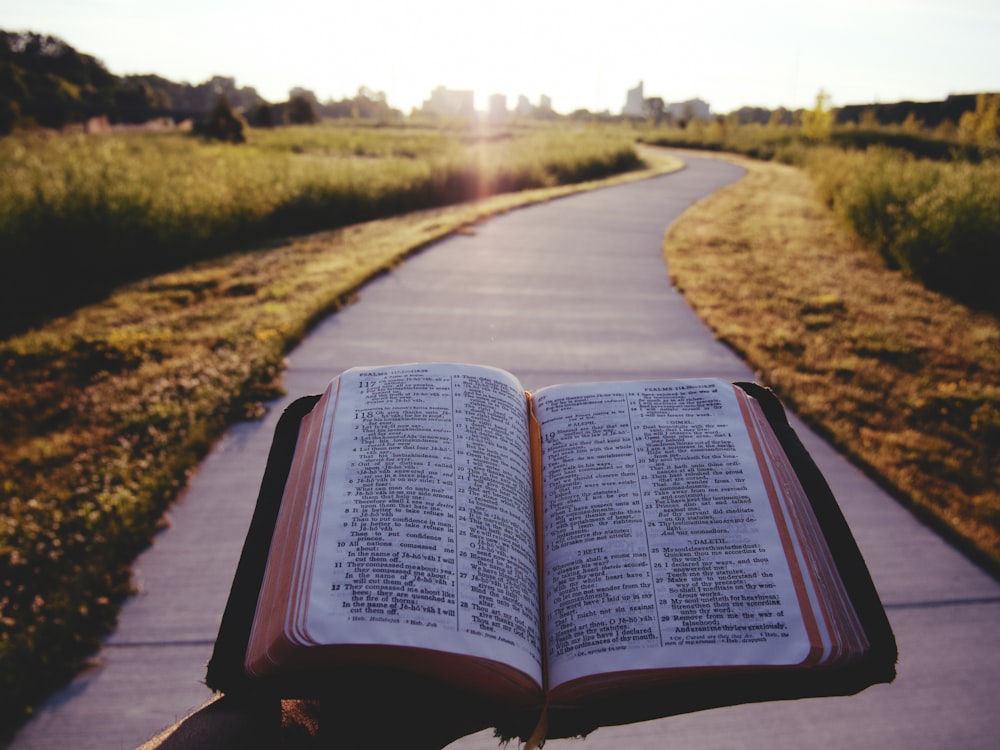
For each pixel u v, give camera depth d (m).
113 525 3.12
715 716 2.34
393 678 0.70
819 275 7.55
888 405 4.48
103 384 4.87
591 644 0.74
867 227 9.06
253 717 0.70
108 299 7.10
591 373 4.75
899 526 3.28
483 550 0.78
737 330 5.56
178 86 124.19
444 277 6.98
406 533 0.77
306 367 4.77
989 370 5.08
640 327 5.66
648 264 7.74
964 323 6.13
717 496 0.85
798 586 0.77
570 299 6.33
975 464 3.84
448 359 4.91
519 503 0.85
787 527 0.82
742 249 8.75
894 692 2.43
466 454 0.87
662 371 4.82
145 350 5.37
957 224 7.20
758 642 0.73
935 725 2.30
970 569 3.02
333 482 0.82
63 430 4.24
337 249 8.73
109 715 2.28
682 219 10.80
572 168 18.84
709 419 0.94
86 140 13.05
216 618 2.67
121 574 2.87
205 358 5.04
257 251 9.16
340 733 0.72
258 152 22.84
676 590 0.77
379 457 0.85
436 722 0.73
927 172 9.57
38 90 63.81
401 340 5.25
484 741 2.17
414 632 0.69
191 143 28.47
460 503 0.81
